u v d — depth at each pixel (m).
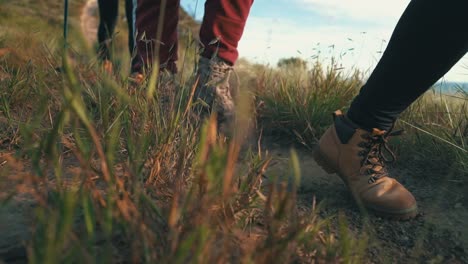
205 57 1.77
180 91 1.51
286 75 2.98
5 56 2.34
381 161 1.54
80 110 0.77
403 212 1.44
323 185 1.68
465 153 1.78
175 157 1.32
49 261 0.62
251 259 0.82
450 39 1.21
